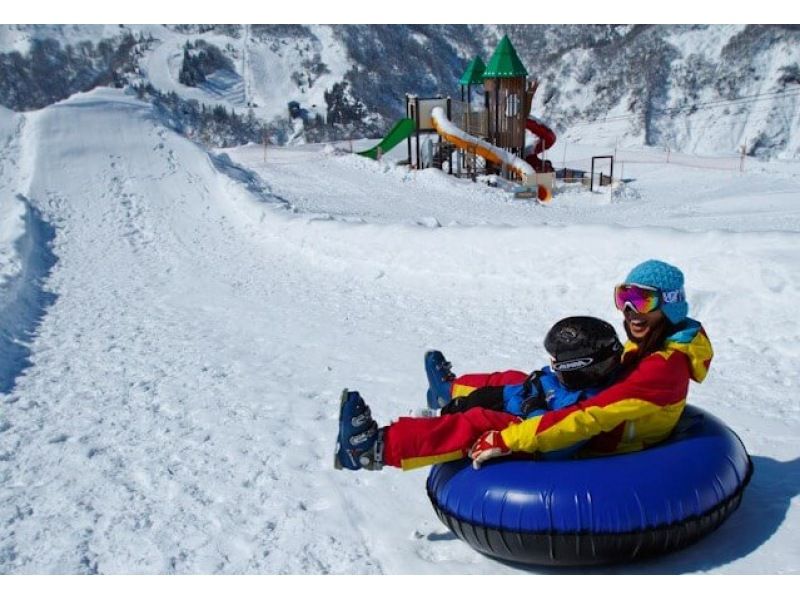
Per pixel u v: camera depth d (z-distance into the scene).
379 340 7.41
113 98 21.59
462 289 9.34
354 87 183.50
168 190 17.16
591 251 8.77
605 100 162.38
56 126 19.12
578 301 8.20
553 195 29.53
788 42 152.62
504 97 32.62
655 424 3.17
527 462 3.05
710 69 155.62
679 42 162.25
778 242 7.56
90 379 6.35
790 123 142.50
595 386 3.26
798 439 4.32
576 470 2.94
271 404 5.57
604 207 26.28
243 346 7.36
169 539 3.61
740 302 6.87
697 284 7.30
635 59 162.25
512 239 9.70
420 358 6.69
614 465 2.96
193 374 6.42
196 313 8.96
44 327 8.34
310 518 3.75
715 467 3.03
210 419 5.28
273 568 3.31
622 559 2.96
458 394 3.92
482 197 26.38
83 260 12.53
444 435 3.23
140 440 4.93
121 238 14.06
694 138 146.50
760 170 36.69
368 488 4.06
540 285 8.75
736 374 5.73
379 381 6.06
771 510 3.40
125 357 7.04
